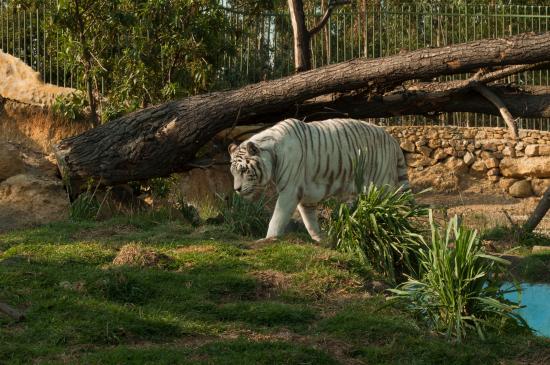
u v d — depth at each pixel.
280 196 9.72
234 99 11.39
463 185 18.33
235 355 5.91
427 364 6.00
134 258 8.15
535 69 11.27
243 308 7.04
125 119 11.60
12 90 16.02
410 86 11.83
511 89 11.73
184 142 11.42
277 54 16.89
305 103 11.98
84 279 7.41
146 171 11.64
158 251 8.60
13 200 11.23
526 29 18.53
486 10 20.30
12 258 8.08
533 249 10.70
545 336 6.93
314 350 6.03
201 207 13.93
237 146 9.84
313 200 9.98
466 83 11.44
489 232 12.04
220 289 7.54
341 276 7.94
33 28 16.62
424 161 18.44
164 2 13.16
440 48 10.95
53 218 11.09
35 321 6.46
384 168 10.49
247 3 15.79
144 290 7.29
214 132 11.55
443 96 11.57
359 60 11.23
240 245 9.07
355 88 11.34
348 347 6.29
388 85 11.31
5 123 15.91
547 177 18.08
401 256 8.41
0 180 11.70
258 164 9.50
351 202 9.59
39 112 15.83
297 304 7.38
